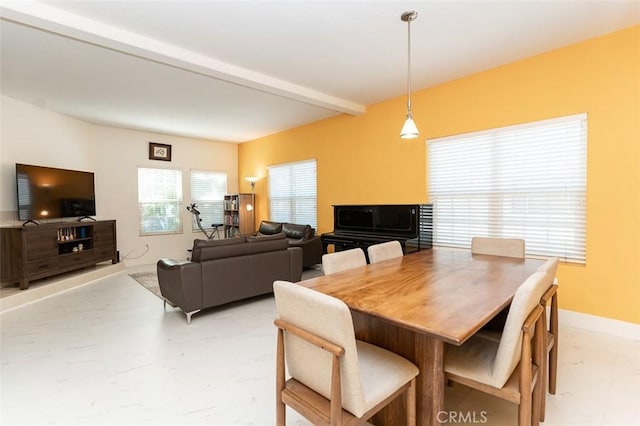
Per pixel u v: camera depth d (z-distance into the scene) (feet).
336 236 15.40
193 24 8.53
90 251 16.74
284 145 21.13
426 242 13.33
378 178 15.49
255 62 10.94
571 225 10.17
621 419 5.81
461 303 5.03
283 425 4.76
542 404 5.66
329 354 4.09
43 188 14.85
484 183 11.99
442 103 12.96
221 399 6.56
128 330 10.07
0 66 11.00
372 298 5.31
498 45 9.86
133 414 6.10
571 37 9.43
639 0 7.60
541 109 10.49
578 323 10.00
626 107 9.00
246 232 23.13
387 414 5.37
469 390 6.83
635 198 8.96
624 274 9.20
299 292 4.30
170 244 22.58
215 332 9.90
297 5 7.72
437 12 8.07
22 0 7.27
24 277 13.10
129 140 20.62
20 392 6.79
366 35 9.18
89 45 9.60
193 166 23.63
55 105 15.35
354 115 16.49
